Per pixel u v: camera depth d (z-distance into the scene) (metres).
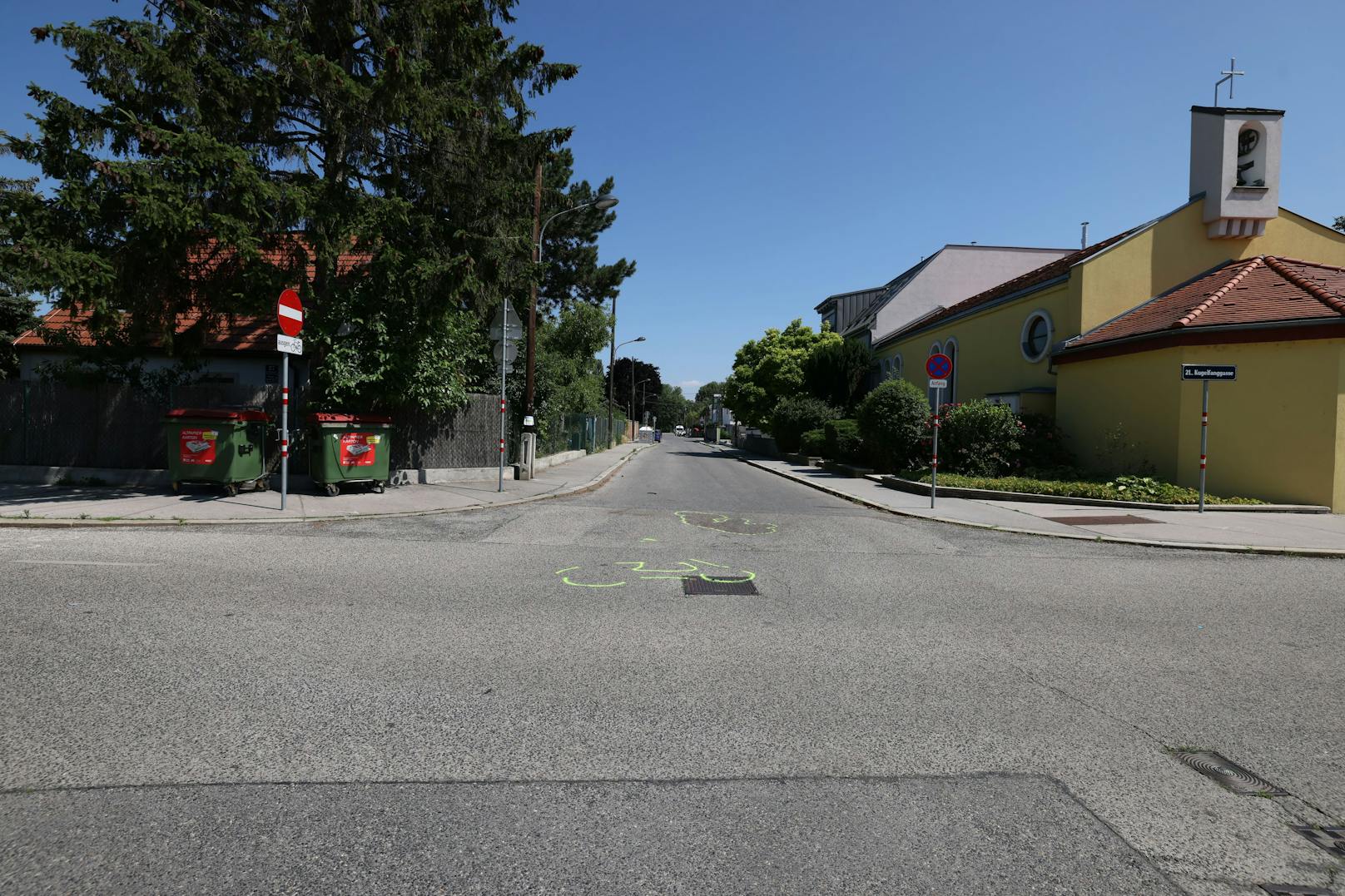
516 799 3.11
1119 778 3.44
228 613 5.70
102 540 8.70
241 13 12.27
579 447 30.64
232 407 13.78
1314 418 13.38
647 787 3.24
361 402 13.98
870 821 3.00
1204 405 13.09
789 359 41.31
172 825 2.85
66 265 9.60
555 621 5.78
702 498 15.56
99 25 10.66
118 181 10.09
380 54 12.88
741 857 2.72
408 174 13.64
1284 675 4.94
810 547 9.55
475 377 18.81
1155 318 16.66
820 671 4.80
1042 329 20.81
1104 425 17.44
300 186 11.98
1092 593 7.27
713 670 4.75
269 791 3.12
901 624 5.96
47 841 2.72
